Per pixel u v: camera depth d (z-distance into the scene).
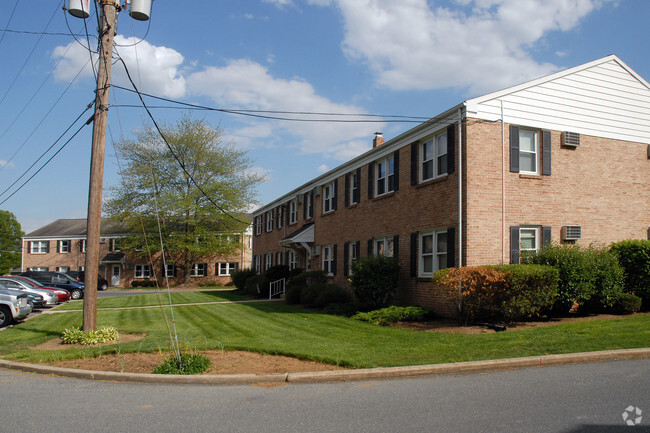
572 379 7.13
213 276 49.16
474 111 14.04
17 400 6.86
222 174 44.97
